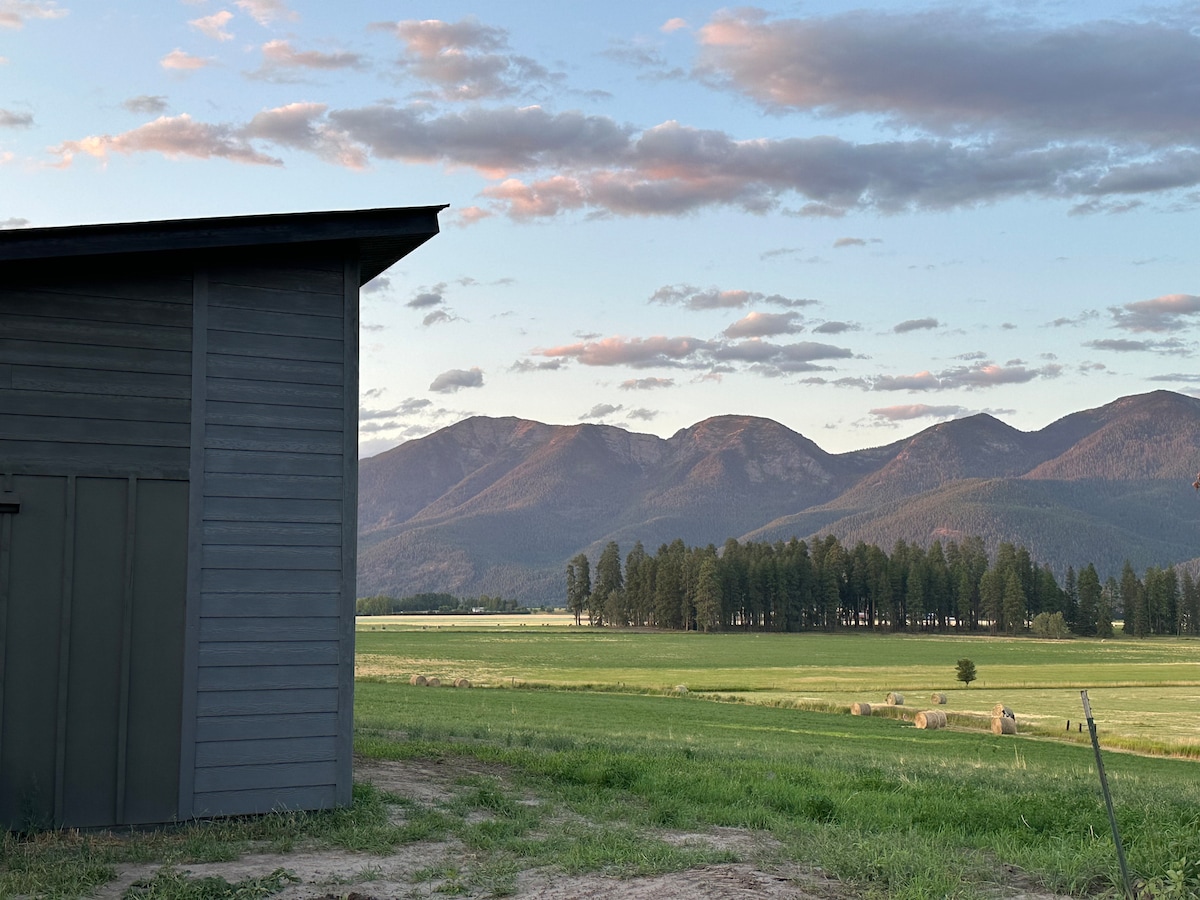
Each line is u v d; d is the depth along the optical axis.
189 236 10.17
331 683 10.72
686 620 192.88
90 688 9.84
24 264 9.89
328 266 11.15
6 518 9.67
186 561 10.26
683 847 9.44
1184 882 7.93
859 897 7.83
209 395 10.49
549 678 72.38
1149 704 60.62
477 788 12.43
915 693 66.62
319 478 10.88
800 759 20.14
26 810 9.47
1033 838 10.05
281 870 8.12
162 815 9.94
